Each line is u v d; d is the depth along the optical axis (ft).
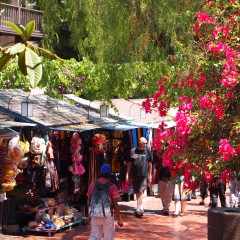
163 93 31.53
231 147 25.72
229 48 27.09
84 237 39.70
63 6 45.47
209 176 27.20
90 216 32.35
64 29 70.28
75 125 43.42
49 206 41.70
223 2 30.76
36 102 44.83
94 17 41.09
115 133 52.54
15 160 36.01
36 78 13.12
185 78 30.04
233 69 26.63
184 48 36.88
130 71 44.88
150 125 53.67
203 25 30.81
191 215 50.65
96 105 51.67
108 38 41.16
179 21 38.65
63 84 47.52
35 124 37.93
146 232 42.39
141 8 39.40
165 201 50.75
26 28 13.35
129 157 50.60
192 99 28.76
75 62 46.32
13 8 61.57
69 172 45.14
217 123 27.40
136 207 52.21
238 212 27.86
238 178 27.45
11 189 36.24
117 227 44.19
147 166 49.37
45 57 42.96
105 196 31.71
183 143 28.12
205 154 27.71
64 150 44.96
